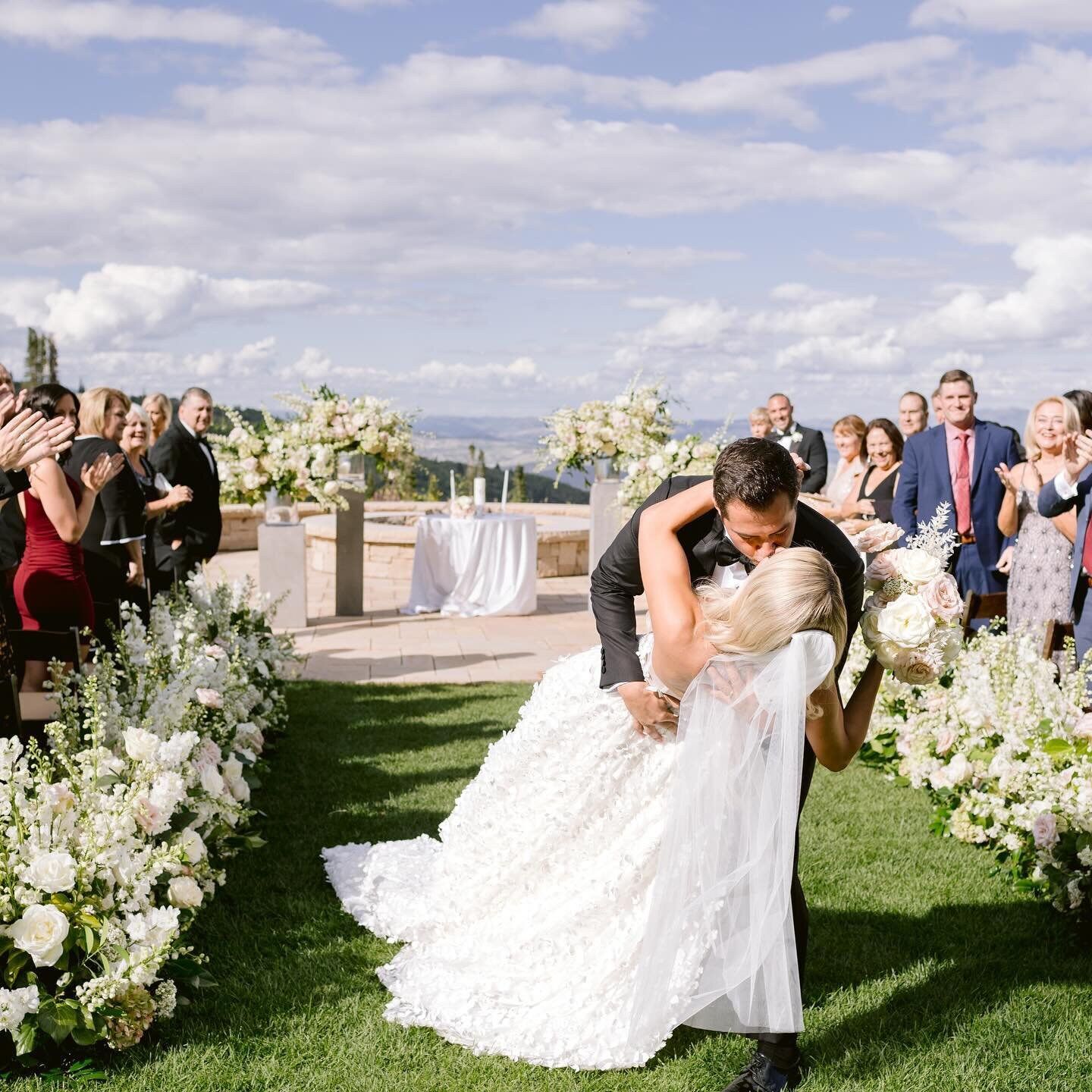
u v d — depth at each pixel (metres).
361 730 6.06
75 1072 2.62
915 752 4.95
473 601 10.66
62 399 5.20
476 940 3.18
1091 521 4.68
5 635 3.30
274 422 9.84
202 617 5.48
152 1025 2.87
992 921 3.65
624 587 2.87
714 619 2.49
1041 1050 2.84
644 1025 2.70
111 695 3.57
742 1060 2.79
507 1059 2.79
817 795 5.02
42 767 2.95
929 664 2.59
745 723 2.44
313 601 11.55
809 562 2.34
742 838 2.47
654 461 9.53
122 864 2.85
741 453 2.36
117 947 2.70
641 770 2.97
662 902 2.59
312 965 3.26
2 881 2.70
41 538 4.55
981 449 6.51
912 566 2.63
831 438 8.96
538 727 3.09
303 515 15.91
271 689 5.91
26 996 2.55
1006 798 4.16
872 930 3.57
